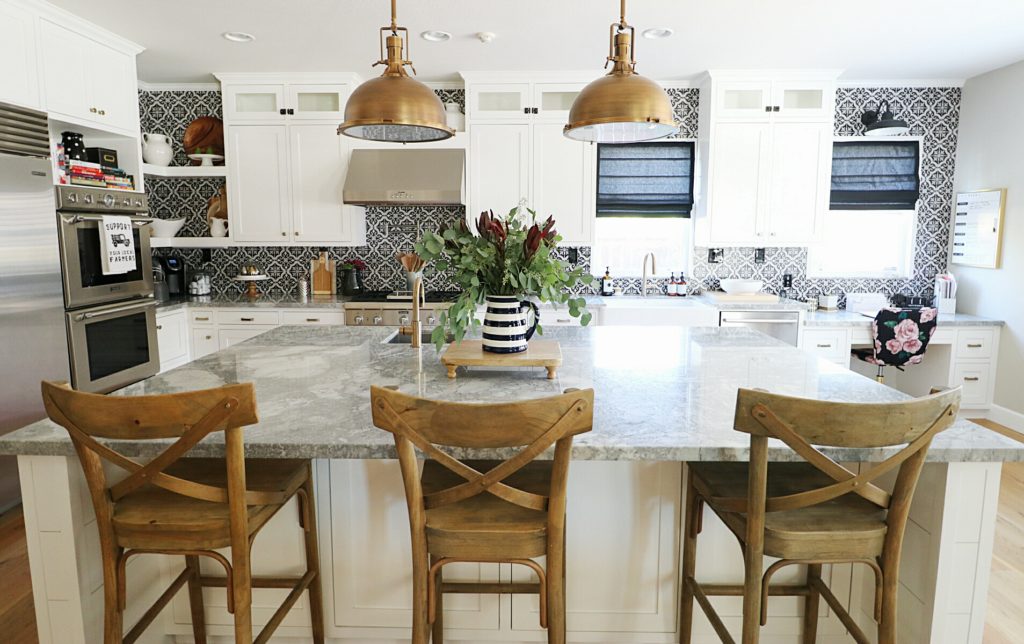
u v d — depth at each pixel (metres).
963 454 1.53
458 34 3.72
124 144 4.04
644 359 2.49
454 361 2.12
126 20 3.48
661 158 5.05
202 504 1.57
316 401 1.87
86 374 3.44
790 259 5.18
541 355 2.15
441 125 2.09
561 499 1.45
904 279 5.18
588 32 3.68
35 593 1.68
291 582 1.90
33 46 3.15
